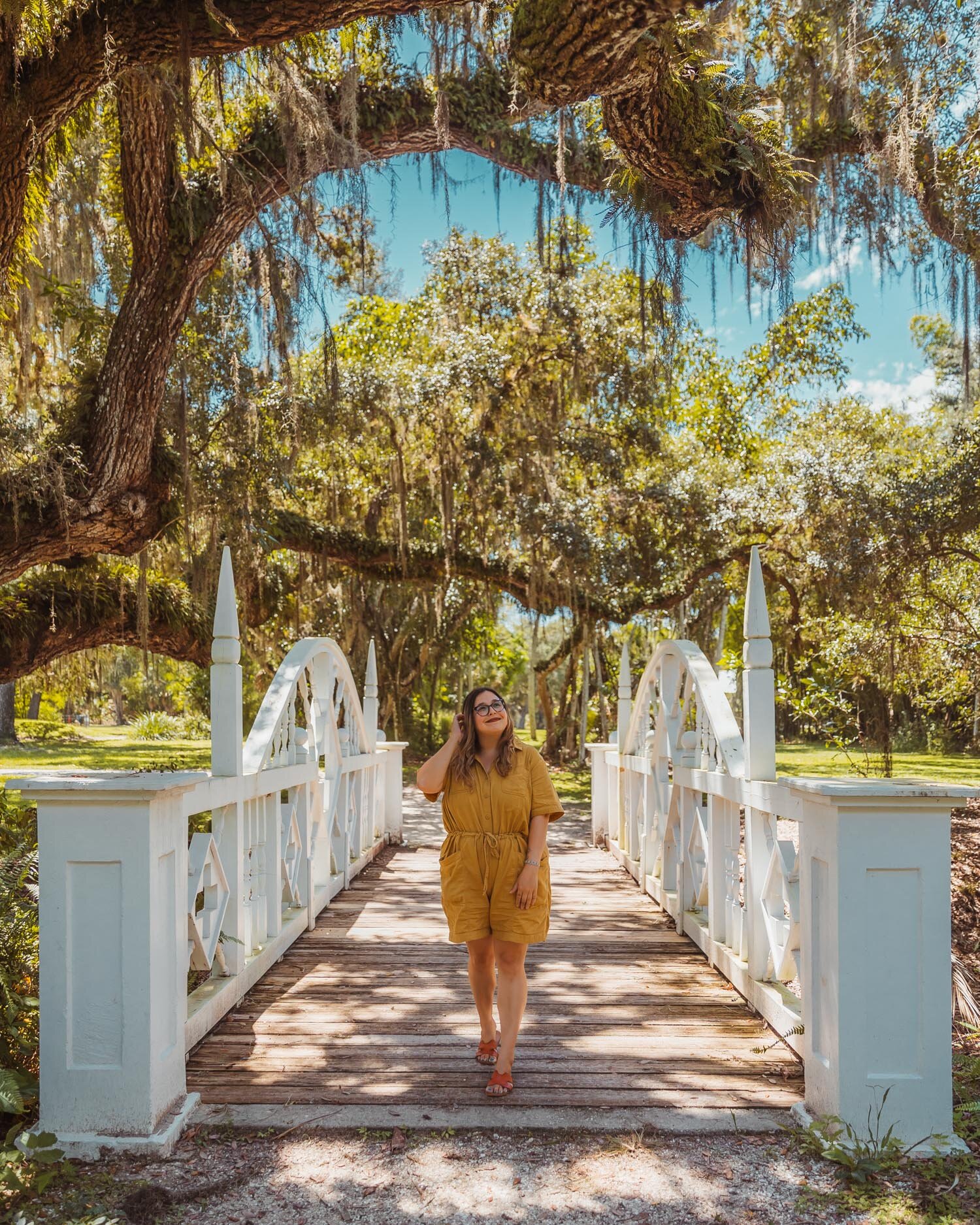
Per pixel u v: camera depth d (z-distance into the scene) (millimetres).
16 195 5195
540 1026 3854
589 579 14977
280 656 16047
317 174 6246
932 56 5477
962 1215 2355
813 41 6211
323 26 4438
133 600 9445
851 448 13781
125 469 6812
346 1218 2367
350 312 18844
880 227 7055
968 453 9430
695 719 5574
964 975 4477
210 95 6547
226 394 9039
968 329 7234
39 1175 2508
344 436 12805
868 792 2695
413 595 20141
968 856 6840
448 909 3287
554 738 21938
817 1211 2395
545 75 3559
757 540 15062
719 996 4289
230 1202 2441
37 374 8438
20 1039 3141
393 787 9258
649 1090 3170
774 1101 3080
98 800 2752
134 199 6363
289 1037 3689
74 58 4801
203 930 3820
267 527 11094
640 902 6453
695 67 4746
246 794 4293
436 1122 2914
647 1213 2393
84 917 2760
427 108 7562
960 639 9180
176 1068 2945
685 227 5457
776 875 3828
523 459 14492
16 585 8984
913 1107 2695
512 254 14695
